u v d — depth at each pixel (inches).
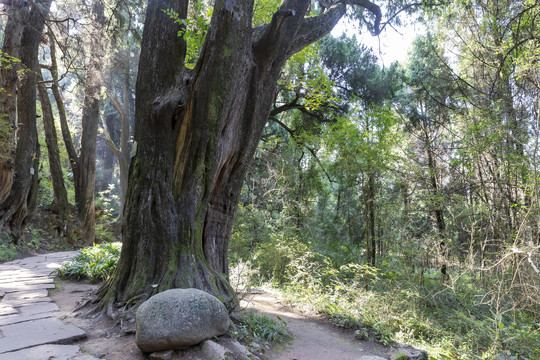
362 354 158.9
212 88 177.2
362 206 493.7
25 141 475.2
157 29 192.9
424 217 430.9
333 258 444.5
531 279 220.4
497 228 293.6
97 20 505.0
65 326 141.8
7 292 210.1
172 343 116.1
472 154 300.8
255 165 589.3
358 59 527.5
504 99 321.1
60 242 585.9
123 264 171.3
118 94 1081.4
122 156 869.8
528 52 287.1
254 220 478.3
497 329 200.5
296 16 195.0
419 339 212.1
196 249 173.9
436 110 459.2
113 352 119.6
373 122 358.0
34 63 486.0
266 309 218.5
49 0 481.4
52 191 714.8
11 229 462.6
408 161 388.2
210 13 301.1
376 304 231.1
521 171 267.4
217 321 130.1
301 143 549.0
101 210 904.9
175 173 179.8
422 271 317.7
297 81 499.5
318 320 212.4
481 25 368.8
